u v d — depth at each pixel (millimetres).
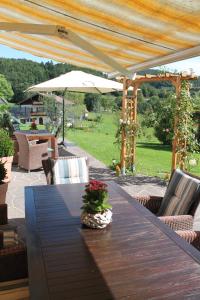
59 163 4508
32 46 5117
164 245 2342
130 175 8391
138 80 7988
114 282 1842
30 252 2201
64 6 2865
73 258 2117
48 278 1874
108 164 9828
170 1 2311
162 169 9359
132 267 2010
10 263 2057
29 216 2926
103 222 2615
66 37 3350
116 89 10492
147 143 15836
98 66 5766
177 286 1812
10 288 1966
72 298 1690
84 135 18359
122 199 3498
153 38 3393
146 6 2482
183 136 7285
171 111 7645
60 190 3797
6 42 5223
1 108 16172
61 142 13930
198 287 1808
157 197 3926
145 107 10148
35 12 3279
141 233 2557
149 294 1733
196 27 2840
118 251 2230
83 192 3719
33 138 9164
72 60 5715
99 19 3047
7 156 6730
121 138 8664
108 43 3943
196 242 2824
